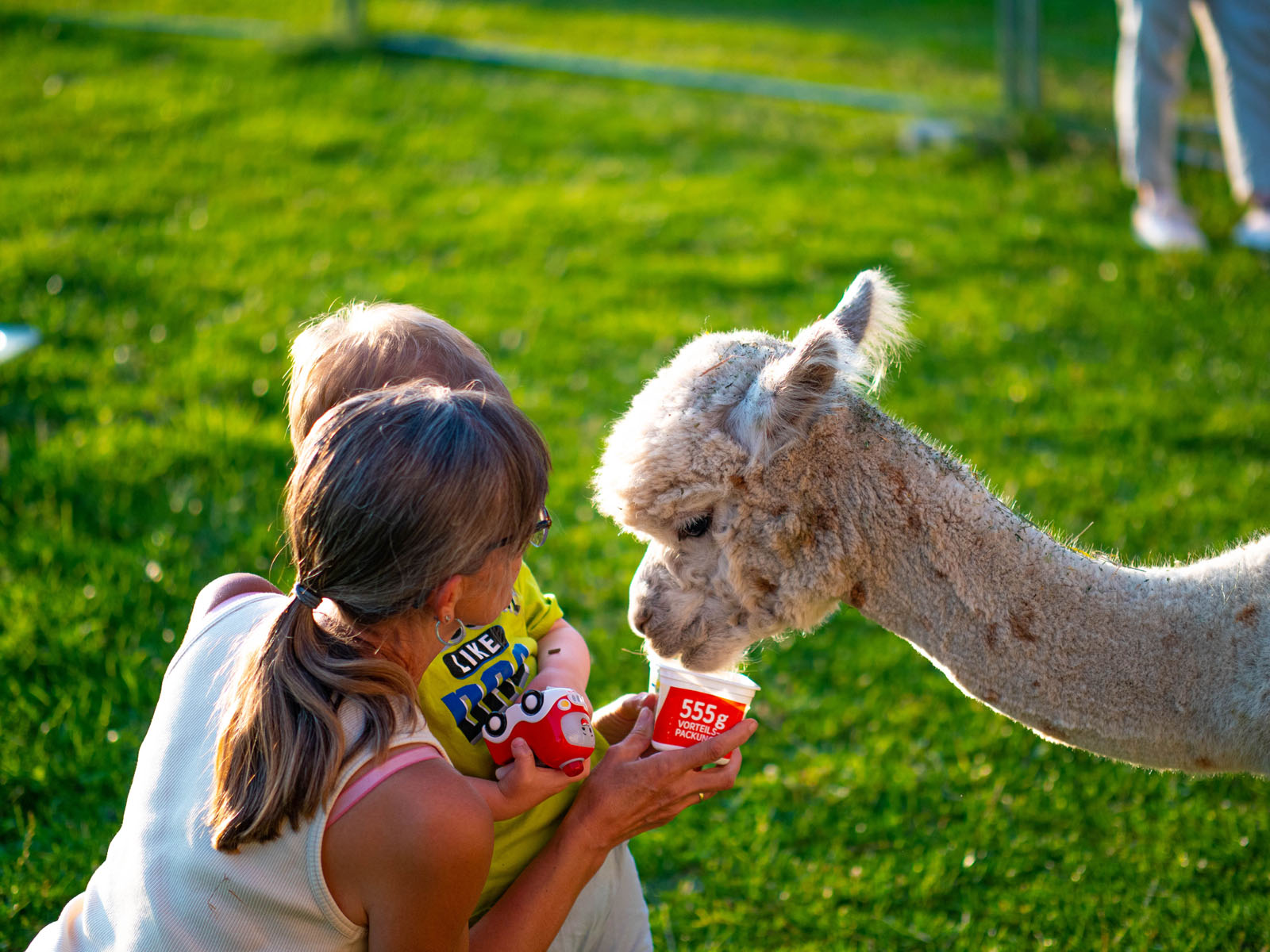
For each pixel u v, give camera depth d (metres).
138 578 4.34
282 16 12.77
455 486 1.62
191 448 5.13
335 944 1.69
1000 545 2.56
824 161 9.73
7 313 6.20
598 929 2.23
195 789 1.75
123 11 12.21
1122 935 3.21
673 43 13.63
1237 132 7.86
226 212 7.96
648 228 8.19
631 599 2.73
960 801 3.72
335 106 10.14
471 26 13.22
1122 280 7.58
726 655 2.67
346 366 2.12
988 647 2.56
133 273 6.84
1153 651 2.52
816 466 2.53
